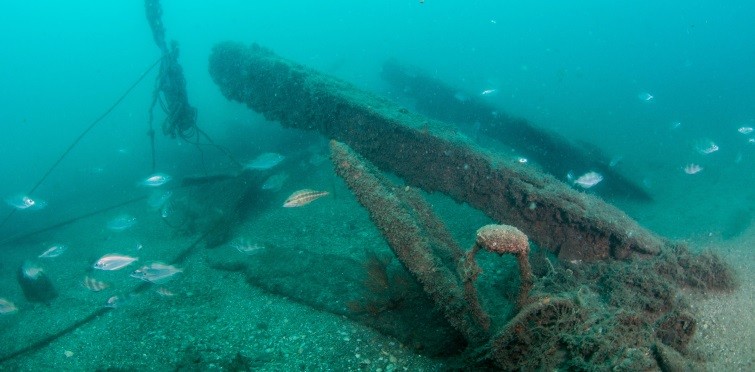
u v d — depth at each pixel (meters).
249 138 16.62
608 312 3.65
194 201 9.94
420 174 6.90
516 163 6.75
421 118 7.37
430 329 4.82
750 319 5.10
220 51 11.70
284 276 6.56
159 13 10.53
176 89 10.91
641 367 3.18
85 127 29.06
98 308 6.80
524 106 22.27
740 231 7.59
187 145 17.72
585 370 3.23
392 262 6.92
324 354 4.91
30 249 10.45
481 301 4.35
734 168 11.23
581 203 5.91
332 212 9.48
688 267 5.67
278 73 9.26
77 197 14.42
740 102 20.98
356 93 8.22
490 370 3.74
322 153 12.42
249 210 10.22
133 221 8.03
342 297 5.80
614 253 5.77
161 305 6.62
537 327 3.47
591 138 16.05
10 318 7.06
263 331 5.52
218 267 7.59
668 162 12.51
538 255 6.04
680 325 4.29
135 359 5.35
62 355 5.76
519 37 56.78
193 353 5.20
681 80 29.69
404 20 76.94
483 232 3.32
